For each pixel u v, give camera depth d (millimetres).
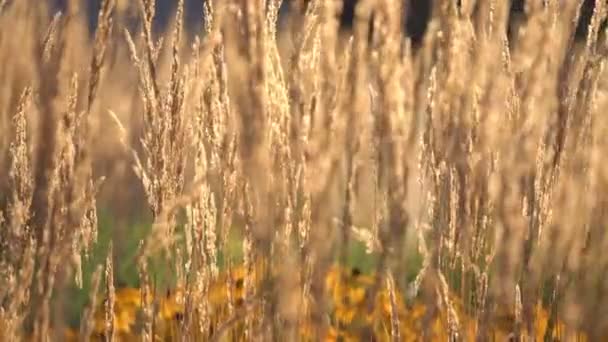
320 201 4117
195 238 4355
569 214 4211
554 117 4254
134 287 4844
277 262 4160
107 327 4320
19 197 4152
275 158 4156
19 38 4102
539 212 4246
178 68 4340
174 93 4336
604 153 4230
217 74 4301
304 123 4145
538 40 4172
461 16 4234
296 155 4160
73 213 4148
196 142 4344
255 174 4121
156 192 4344
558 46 4207
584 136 4254
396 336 4184
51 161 4102
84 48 4125
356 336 4312
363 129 4145
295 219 4156
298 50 4180
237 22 4098
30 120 4148
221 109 4312
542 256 4215
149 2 4316
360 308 4344
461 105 4223
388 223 4145
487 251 4273
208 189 4340
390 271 4168
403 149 4137
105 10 4152
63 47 4066
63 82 4074
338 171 4121
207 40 4277
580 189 4215
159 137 4344
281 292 4133
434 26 4223
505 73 4254
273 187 4145
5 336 4145
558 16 4215
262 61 4098
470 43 4234
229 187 4332
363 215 4211
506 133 4168
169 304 4500
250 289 4281
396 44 4133
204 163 4348
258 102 4102
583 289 4188
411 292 4258
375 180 4176
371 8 4125
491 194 4164
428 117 4254
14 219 4141
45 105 4078
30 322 4223
